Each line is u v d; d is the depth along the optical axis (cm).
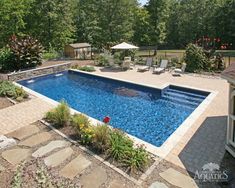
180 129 830
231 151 657
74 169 605
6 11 2755
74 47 2886
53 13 3105
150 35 3900
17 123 885
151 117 1095
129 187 542
